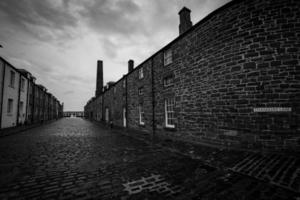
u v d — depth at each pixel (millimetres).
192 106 7316
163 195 2742
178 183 3205
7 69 14531
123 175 3682
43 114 30078
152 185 3143
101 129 15273
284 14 4922
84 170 4035
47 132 12727
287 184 2863
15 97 16344
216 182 3168
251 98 5215
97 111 34719
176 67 8516
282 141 4699
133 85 14602
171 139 8516
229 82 5754
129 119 15305
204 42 6770
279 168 3566
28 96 20016
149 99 11383
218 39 6176
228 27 5859
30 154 5688
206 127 6559
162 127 9648
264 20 5133
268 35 5055
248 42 5355
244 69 5391
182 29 9430
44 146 7145
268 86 4969
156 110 10438
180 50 8266
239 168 3768
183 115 7871
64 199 2639
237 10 5648
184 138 7730
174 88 8609
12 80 16047
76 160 4914
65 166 4355
